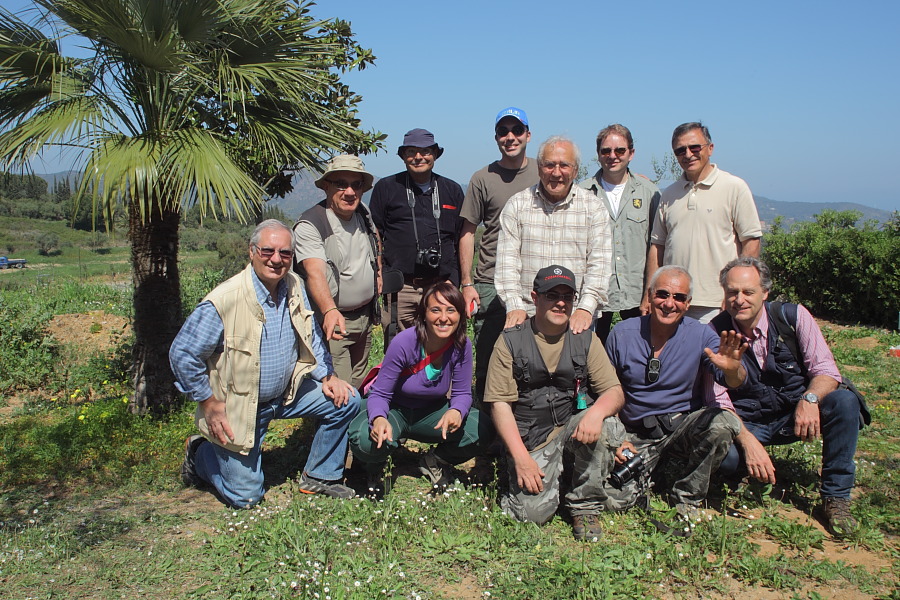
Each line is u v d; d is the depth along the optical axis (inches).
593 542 133.2
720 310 172.9
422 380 153.3
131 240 203.8
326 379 156.7
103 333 327.0
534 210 169.2
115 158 160.7
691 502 146.1
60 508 149.8
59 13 171.9
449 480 164.9
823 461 144.9
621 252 186.2
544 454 143.3
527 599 115.0
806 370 150.1
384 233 195.3
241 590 115.2
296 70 195.9
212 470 152.7
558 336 143.8
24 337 290.7
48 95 178.1
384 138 272.5
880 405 238.1
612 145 182.2
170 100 186.4
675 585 120.3
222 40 191.5
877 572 124.4
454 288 147.6
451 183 198.5
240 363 143.6
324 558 124.5
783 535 136.0
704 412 143.3
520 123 185.3
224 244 829.8
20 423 206.5
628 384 152.2
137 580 120.3
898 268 402.6
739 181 168.9
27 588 117.1
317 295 159.9
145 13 170.1
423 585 120.1
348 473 173.0
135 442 182.9
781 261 490.9
